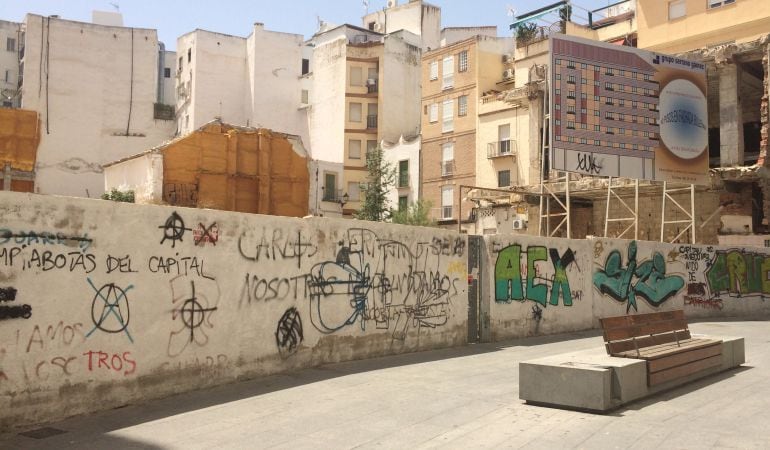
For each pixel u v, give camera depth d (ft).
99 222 24.68
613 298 56.59
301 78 216.13
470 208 148.66
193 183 111.75
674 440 20.30
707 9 109.60
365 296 36.76
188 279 27.73
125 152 210.59
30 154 106.22
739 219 90.58
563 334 50.52
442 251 42.34
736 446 19.53
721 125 92.43
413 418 23.50
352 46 194.39
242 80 216.13
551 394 25.11
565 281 51.85
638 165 81.35
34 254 22.74
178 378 27.20
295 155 123.13
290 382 29.94
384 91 191.21
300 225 33.04
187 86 212.84
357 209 187.11
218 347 28.89
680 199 100.01
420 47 201.26
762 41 87.25
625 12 163.84
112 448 20.02
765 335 51.55
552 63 77.92
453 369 33.83
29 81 200.03
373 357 37.09
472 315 44.93
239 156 117.50
